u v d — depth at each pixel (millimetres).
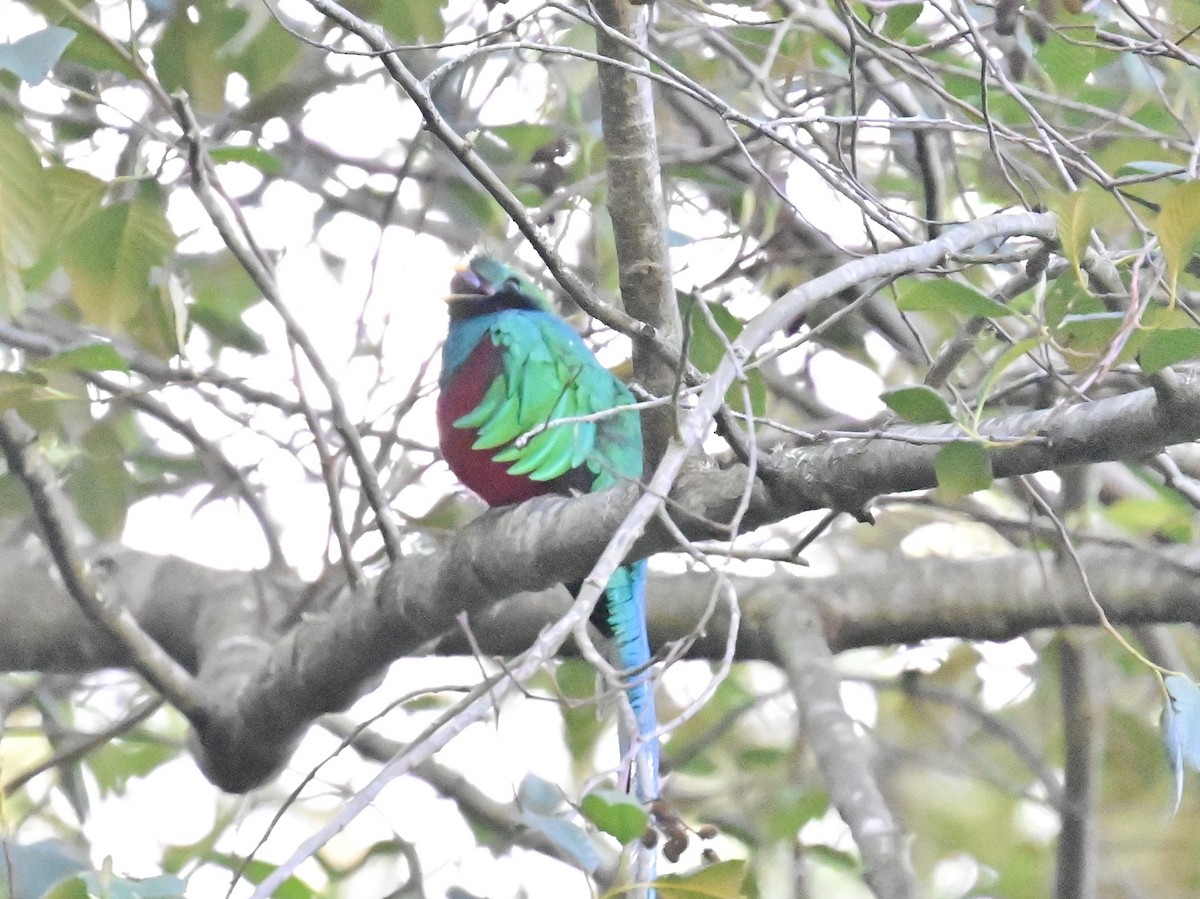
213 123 11742
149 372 10734
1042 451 6828
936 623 11164
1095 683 11375
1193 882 14047
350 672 9266
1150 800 14227
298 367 8914
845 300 12430
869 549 14734
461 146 6906
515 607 10992
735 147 11836
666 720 14445
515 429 9961
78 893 6824
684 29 11742
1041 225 7133
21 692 12055
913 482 7043
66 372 10461
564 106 12102
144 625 11398
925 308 7176
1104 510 11719
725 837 12750
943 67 9742
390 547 8945
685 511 6258
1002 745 14359
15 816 12875
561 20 12070
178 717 14422
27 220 7812
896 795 14102
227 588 11453
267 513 11422
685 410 7812
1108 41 9039
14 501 11359
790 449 7535
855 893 13500
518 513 8375
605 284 11891
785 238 12125
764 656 11438
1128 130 10969
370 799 4902
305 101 11672
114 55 8328
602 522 7840
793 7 10188
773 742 14703
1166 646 11672
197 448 11312
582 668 11805
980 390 6672
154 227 8633
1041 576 10969
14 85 9906
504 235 12312
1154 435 6613
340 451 10156
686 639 5918
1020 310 8203
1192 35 9883
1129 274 8273
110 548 11688
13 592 10953
